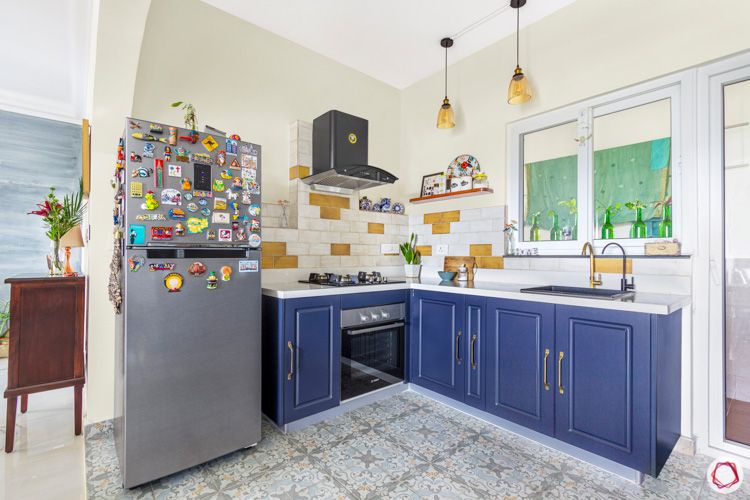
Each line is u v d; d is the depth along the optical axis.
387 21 2.74
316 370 2.28
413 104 3.70
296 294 2.19
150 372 1.63
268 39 2.84
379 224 3.44
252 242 1.93
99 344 2.16
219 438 1.83
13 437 2.01
